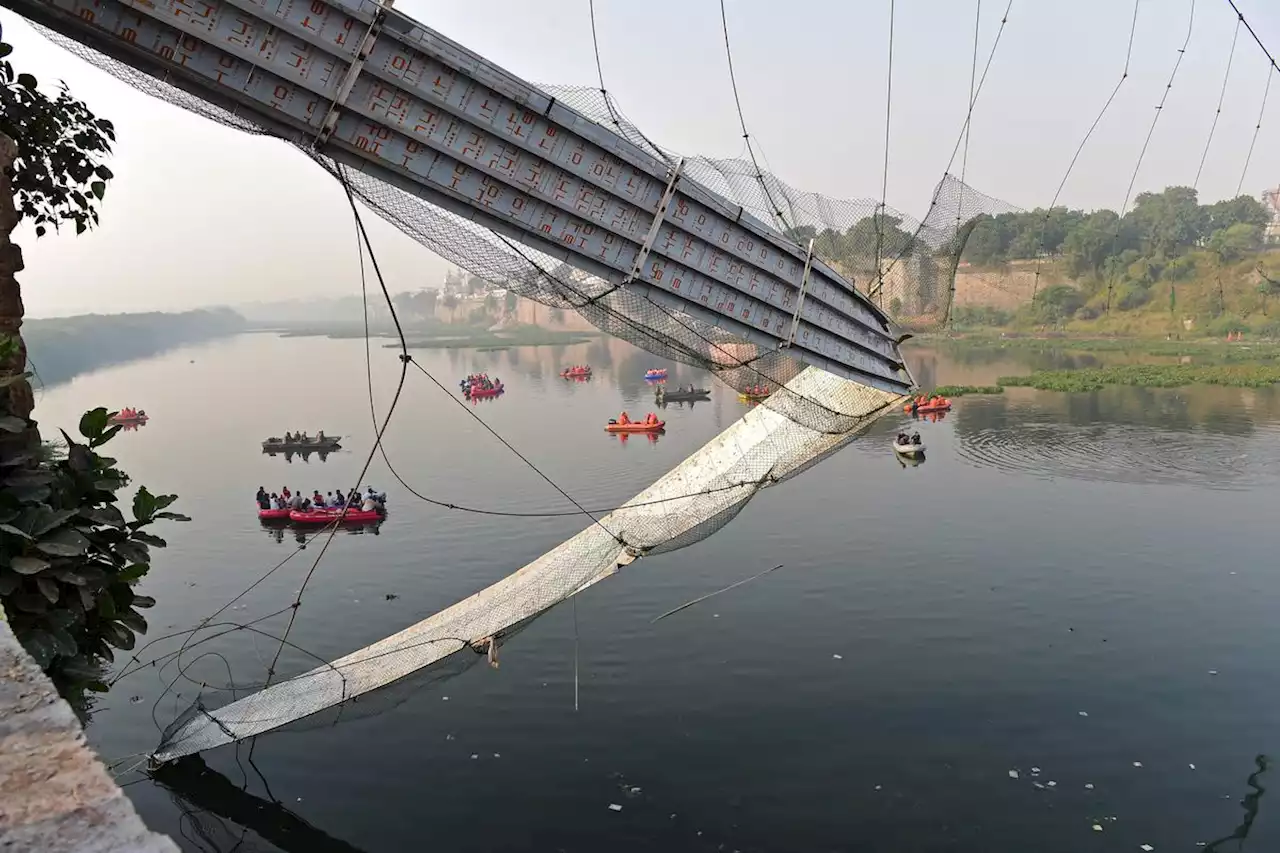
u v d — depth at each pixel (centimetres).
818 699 2205
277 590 3141
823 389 1764
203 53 1126
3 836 350
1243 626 2627
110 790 384
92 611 901
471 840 1666
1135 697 2191
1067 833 1647
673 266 1401
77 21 1072
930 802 1753
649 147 1338
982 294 13950
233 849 1669
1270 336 10894
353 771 1919
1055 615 2745
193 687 2334
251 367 13850
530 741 2027
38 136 1327
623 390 9100
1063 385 8156
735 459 1831
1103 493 4262
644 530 1811
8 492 827
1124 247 12219
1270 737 1983
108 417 993
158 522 4109
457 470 5162
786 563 3303
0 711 443
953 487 4459
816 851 1605
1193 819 1688
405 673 1780
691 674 2364
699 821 1703
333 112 1169
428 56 1177
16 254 1101
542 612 1822
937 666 2386
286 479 5022
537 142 1259
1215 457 5028
